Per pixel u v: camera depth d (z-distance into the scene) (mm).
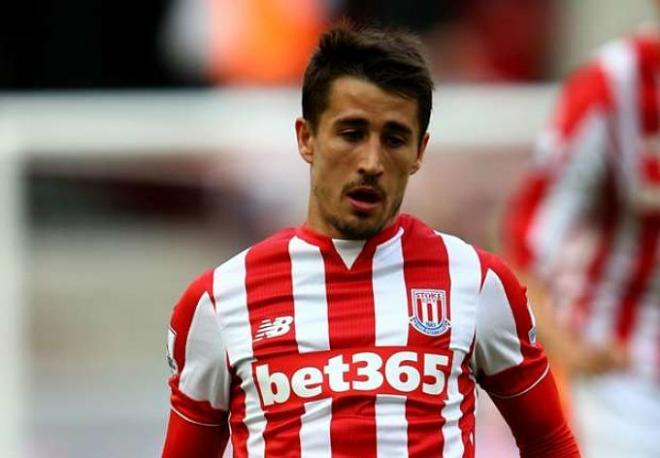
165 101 23391
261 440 12320
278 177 22781
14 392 22656
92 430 22609
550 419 12961
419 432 12109
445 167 22641
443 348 12398
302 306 12547
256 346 12477
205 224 22766
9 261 22750
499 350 12742
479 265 12797
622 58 17969
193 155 22828
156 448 22547
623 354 17766
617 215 18156
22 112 23062
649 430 18172
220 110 23016
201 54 30344
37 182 22859
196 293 12828
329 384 12195
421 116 12383
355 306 12508
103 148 22828
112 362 22688
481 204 22562
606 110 17859
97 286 22766
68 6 31016
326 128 12328
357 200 12266
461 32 31234
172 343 12984
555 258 17672
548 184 17922
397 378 12203
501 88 26484
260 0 29734
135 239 22797
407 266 12672
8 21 31172
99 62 31141
